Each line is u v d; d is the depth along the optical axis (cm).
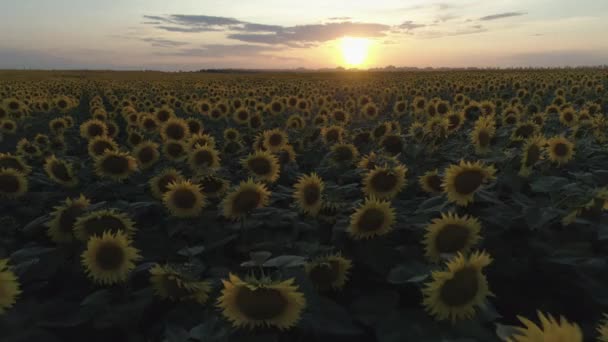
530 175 641
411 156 768
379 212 452
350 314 381
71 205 495
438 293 312
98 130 1092
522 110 1459
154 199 684
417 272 371
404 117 1567
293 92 2983
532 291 456
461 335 318
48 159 739
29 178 773
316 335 355
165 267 379
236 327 323
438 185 591
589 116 1148
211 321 332
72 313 397
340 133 996
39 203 706
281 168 866
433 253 399
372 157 707
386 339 325
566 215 472
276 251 494
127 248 396
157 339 391
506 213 515
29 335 359
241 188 514
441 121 845
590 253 447
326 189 585
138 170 772
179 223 546
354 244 487
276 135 932
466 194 486
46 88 3488
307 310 352
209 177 606
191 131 1127
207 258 516
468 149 787
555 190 513
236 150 999
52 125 1399
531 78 3525
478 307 335
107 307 395
